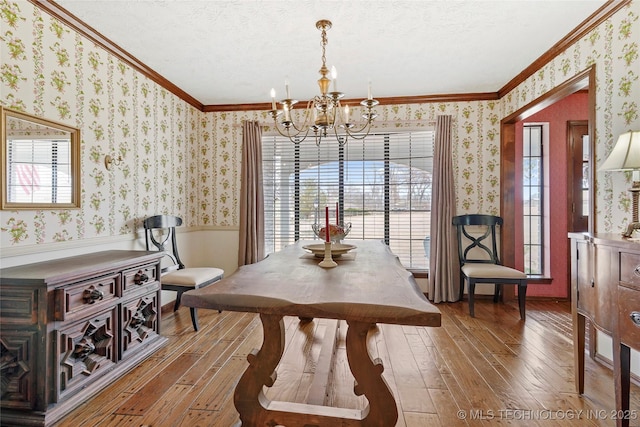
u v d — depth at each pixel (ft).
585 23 7.00
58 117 6.64
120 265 6.23
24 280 4.78
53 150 6.53
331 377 6.28
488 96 11.36
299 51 8.34
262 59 8.77
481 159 11.47
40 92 6.26
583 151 11.47
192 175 12.04
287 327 8.87
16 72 5.81
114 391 5.68
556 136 11.53
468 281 9.76
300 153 12.71
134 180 8.96
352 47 8.14
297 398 5.56
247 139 11.93
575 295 5.70
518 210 11.62
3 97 5.60
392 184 12.32
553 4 6.44
